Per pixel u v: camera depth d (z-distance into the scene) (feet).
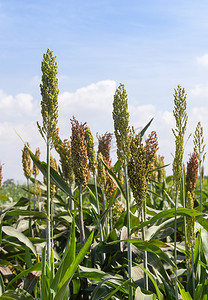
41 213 9.13
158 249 8.81
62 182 11.40
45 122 8.86
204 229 11.04
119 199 14.47
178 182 8.82
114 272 11.47
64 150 12.55
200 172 11.04
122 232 11.16
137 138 8.83
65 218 14.25
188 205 9.85
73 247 8.04
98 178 12.94
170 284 10.16
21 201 17.46
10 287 10.93
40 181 20.34
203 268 10.03
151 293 8.94
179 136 8.64
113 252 11.94
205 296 9.30
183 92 8.98
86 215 15.92
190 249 9.36
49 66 8.91
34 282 10.77
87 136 12.71
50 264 8.82
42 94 8.91
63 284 7.58
